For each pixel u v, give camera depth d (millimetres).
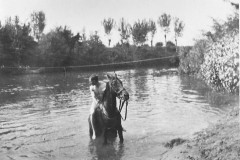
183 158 8703
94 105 11750
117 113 10906
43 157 10094
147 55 80812
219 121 12453
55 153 10414
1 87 32375
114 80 10633
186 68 41406
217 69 24016
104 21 89688
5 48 58656
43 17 77125
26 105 19969
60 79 41406
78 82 36062
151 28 90250
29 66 61781
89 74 50500
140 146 10727
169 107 17438
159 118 14773
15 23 62250
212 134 10414
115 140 11492
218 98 19766
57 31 69812
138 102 19438
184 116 15039
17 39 59812
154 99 20594
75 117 15594
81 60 68312
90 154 10195
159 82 32594
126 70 59812
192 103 18531
